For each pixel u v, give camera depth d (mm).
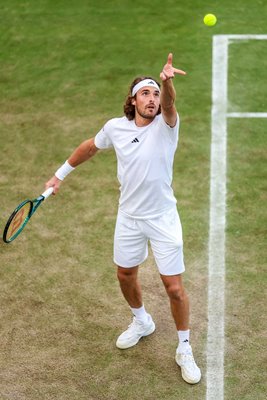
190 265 19609
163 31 31328
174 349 17203
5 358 17078
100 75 28625
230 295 18609
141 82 14984
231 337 17406
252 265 19516
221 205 21703
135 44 30500
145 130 15008
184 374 16266
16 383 16453
